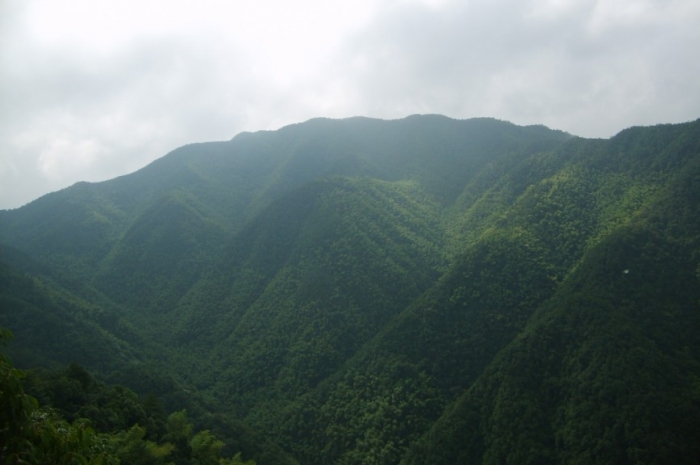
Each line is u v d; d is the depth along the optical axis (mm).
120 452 41125
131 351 106125
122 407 51469
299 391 96438
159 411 59656
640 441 55625
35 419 12844
